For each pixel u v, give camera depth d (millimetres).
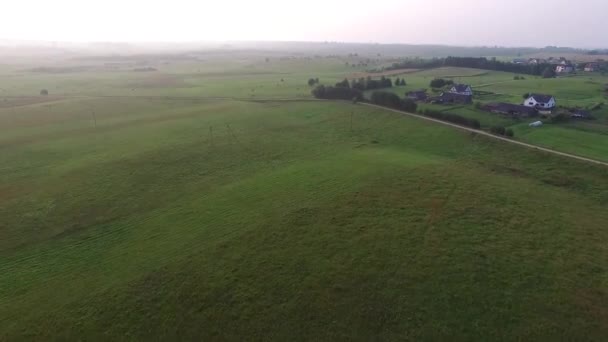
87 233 48094
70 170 68375
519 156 72812
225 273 38938
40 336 32094
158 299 35781
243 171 68000
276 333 31938
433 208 51219
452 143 82062
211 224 48750
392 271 38688
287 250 42438
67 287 37750
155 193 59406
